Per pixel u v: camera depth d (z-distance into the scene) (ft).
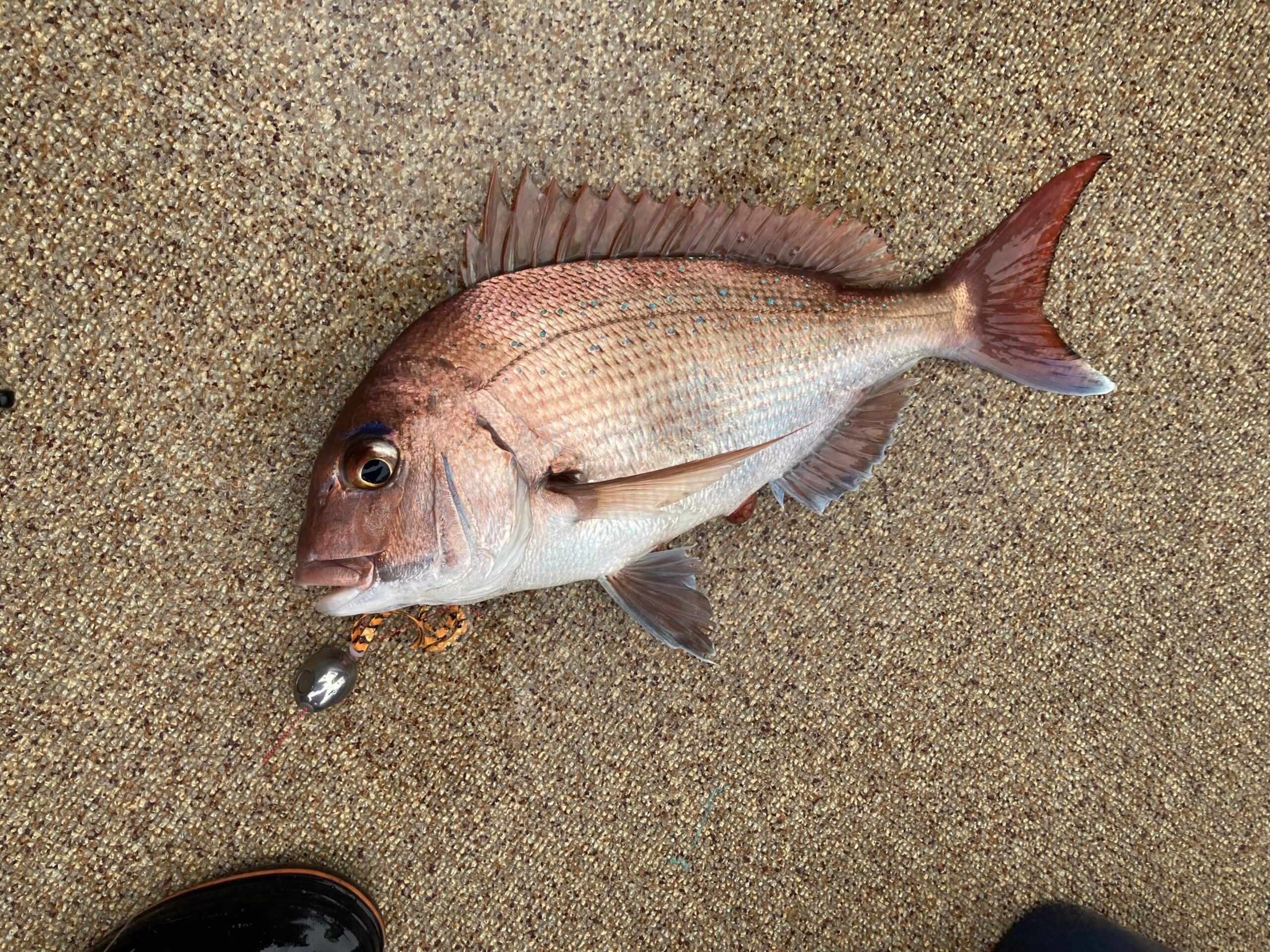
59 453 1.20
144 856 1.27
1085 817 1.52
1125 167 1.40
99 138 1.17
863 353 1.27
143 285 1.20
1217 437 1.48
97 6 1.15
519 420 1.09
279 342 1.24
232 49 1.18
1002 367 1.33
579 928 1.40
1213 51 1.38
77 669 1.23
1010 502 1.46
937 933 1.49
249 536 1.25
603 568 1.21
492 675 1.35
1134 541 1.49
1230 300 1.45
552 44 1.26
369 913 1.31
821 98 1.33
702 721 1.42
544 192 1.24
